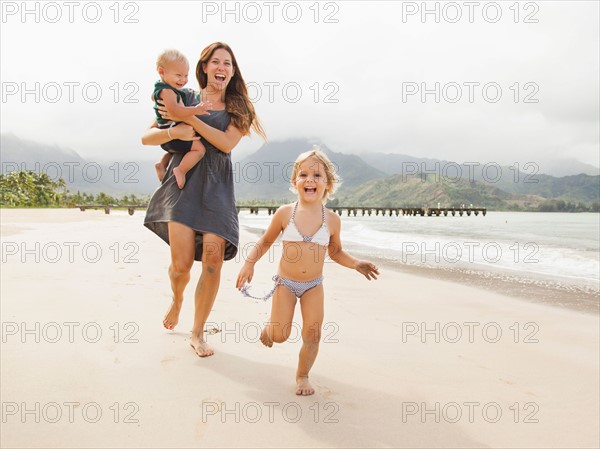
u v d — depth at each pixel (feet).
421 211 205.57
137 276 21.27
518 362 11.55
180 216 11.48
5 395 8.81
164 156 12.87
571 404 9.20
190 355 11.27
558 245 44.57
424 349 12.41
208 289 11.57
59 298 16.42
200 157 11.78
